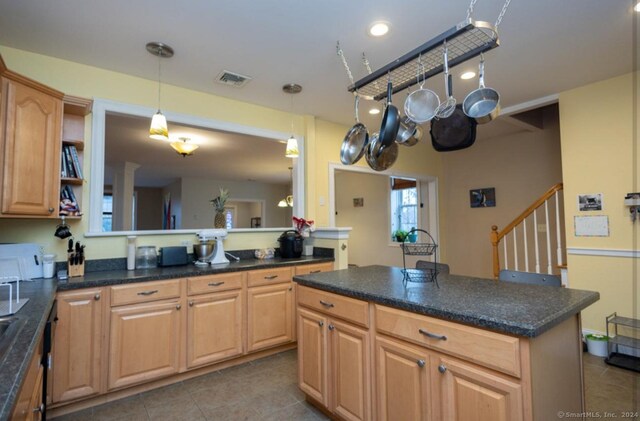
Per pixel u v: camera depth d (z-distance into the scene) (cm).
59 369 211
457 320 135
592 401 224
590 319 323
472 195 558
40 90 223
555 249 458
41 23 218
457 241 579
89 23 219
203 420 208
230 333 279
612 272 310
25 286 209
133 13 209
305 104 366
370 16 214
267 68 283
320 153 419
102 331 226
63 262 254
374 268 260
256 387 250
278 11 209
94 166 271
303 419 208
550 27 228
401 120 228
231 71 288
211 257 310
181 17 214
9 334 122
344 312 187
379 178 695
